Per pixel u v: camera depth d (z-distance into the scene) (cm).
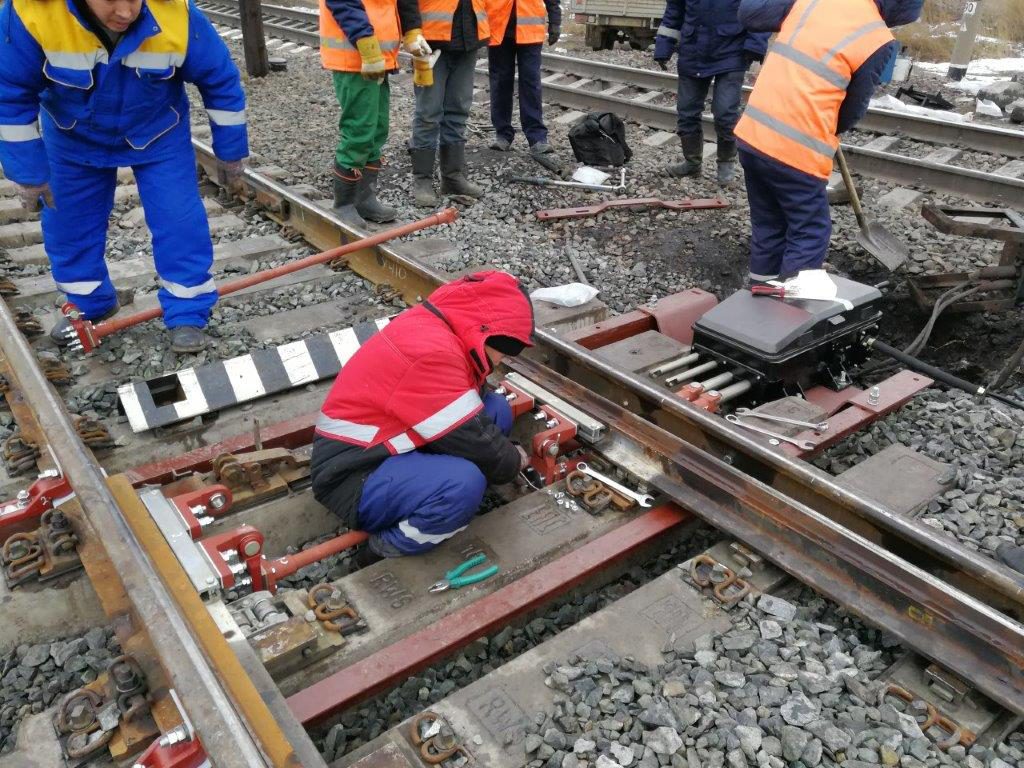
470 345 279
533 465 335
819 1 426
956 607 242
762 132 438
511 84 768
